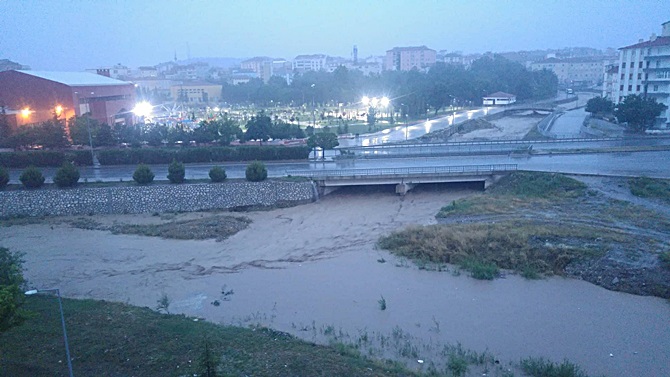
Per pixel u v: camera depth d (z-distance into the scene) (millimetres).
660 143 67875
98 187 50906
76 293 32656
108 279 35000
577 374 22172
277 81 171625
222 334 25219
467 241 37781
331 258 38188
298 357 22656
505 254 35812
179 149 62875
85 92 83312
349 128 99562
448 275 34156
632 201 44469
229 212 51062
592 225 39562
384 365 22391
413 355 23953
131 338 24578
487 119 114812
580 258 34031
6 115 73938
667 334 25766
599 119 100375
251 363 21984
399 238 40531
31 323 26203
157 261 38312
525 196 49406
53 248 41344
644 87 91125
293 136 76062
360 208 51312
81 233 45031
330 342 25266
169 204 51094
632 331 26156
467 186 56938
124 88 100438
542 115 128125
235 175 55188
